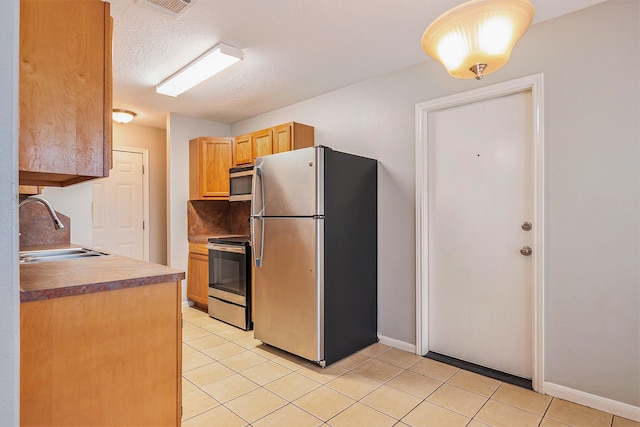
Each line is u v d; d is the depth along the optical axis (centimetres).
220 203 466
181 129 430
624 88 194
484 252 256
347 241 280
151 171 489
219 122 463
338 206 273
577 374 209
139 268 154
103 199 446
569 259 211
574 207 209
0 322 69
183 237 433
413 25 225
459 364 262
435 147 280
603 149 200
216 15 212
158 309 138
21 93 114
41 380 113
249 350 292
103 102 131
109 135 132
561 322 214
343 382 237
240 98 366
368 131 315
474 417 196
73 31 125
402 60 276
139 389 133
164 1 196
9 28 70
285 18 216
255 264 301
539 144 221
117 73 297
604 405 200
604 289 200
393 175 299
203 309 419
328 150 267
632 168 192
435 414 199
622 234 195
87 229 288
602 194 201
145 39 239
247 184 382
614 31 197
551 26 217
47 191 269
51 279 128
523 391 223
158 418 137
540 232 221
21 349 110
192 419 194
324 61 277
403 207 293
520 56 230
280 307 282
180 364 143
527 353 237
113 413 127
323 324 260
